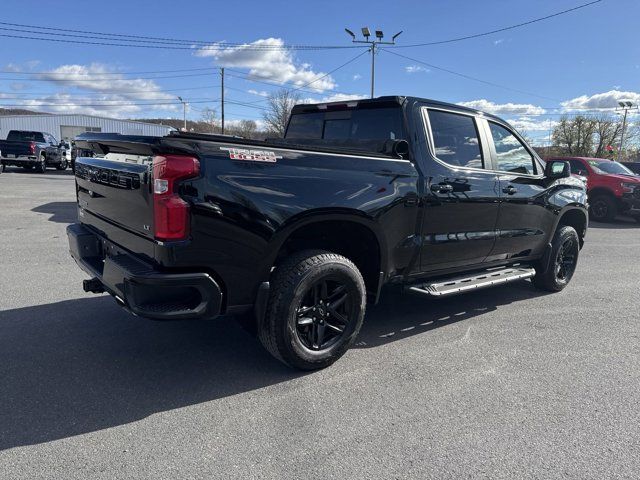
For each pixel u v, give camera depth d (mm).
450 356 4016
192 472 2463
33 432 2758
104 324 4410
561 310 5371
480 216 4629
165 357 3801
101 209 3744
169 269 2971
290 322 3393
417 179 4016
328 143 4574
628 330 4766
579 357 4066
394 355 3998
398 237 3969
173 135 3041
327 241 3953
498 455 2680
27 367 3543
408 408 3154
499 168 4945
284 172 3287
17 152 22438
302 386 3414
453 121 4500
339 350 3709
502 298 5805
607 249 9578
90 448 2635
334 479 2443
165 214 2887
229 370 3621
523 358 4016
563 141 59344
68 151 27469
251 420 2963
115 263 3166
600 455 2711
